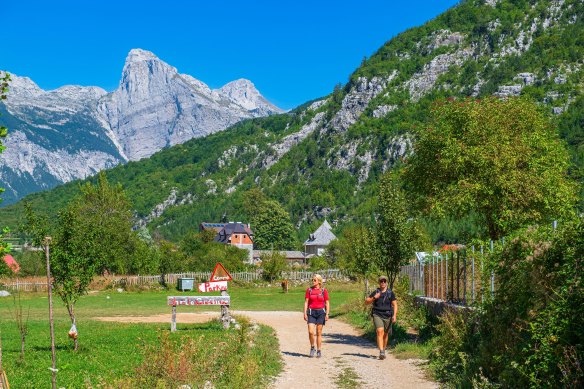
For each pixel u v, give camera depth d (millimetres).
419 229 26641
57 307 45906
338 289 65062
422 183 26219
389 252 26453
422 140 25609
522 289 10562
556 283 9688
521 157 24359
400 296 27031
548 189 23781
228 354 13891
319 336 16625
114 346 20453
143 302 51406
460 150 23953
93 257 19875
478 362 11570
